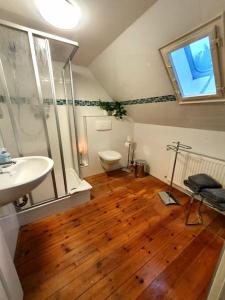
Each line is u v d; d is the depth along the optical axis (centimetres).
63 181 189
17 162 118
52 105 169
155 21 128
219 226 166
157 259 130
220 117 160
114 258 131
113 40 170
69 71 204
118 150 307
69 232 158
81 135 271
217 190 145
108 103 279
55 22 135
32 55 142
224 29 100
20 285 102
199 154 193
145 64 175
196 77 148
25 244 144
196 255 134
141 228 163
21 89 152
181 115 197
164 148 250
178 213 186
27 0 111
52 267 123
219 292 68
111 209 194
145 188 243
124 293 107
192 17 110
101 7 120
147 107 236
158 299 103
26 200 160
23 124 158
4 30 131
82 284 112
